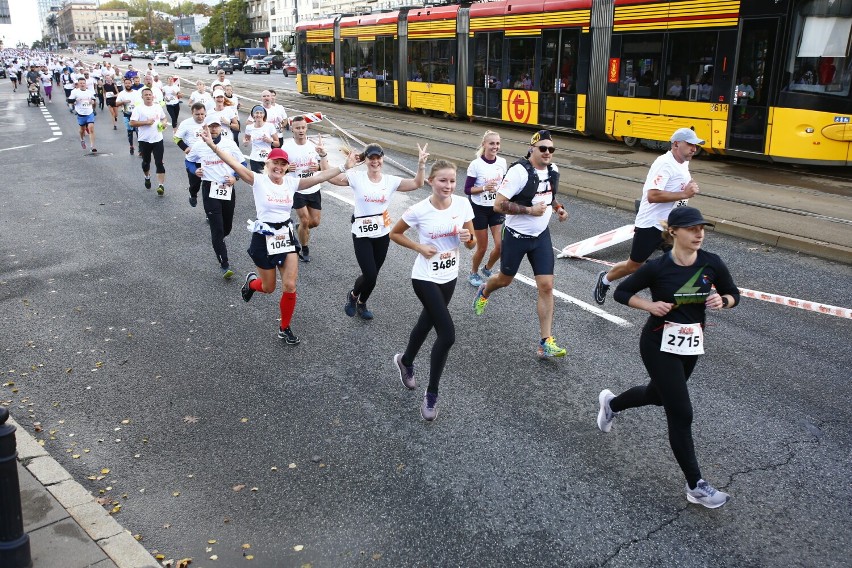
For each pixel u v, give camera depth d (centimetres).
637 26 1616
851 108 1256
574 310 731
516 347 639
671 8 1522
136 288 805
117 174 1516
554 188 605
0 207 1212
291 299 634
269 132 1063
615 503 418
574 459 464
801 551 377
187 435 494
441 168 483
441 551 378
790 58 1301
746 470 448
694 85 1494
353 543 385
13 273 859
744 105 1390
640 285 399
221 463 460
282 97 3522
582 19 1777
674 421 405
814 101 1279
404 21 2575
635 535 390
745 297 762
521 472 450
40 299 768
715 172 1412
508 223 612
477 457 466
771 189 1250
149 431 499
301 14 9262
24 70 5559
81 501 401
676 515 407
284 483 439
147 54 12031
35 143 2025
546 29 1900
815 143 1289
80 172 1544
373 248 673
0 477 324
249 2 11444
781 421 506
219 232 827
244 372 593
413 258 922
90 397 549
